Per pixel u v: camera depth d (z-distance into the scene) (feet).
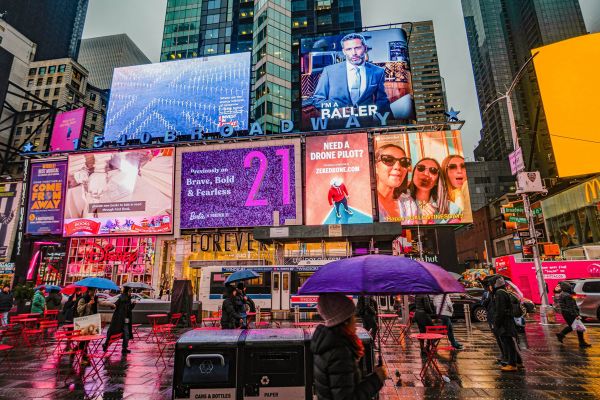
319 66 126.62
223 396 15.26
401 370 26.76
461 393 21.13
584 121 118.32
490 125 540.52
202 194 106.83
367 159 102.99
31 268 110.42
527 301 64.64
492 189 349.61
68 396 21.65
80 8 517.55
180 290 60.08
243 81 121.39
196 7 277.64
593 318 50.52
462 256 299.79
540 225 164.25
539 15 484.33
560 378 23.97
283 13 238.07
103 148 115.14
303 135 110.11
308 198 102.17
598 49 120.98
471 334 44.73
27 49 327.67
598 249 89.35
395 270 11.21
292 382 15.39
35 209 112.16
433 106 526.16
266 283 69.10
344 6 256.32
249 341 15.78
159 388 23.30
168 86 124.16
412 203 99.71
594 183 122.21
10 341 43.21
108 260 108.58
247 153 108.06
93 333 27.89
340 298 8.70
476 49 612.29
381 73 123.85
